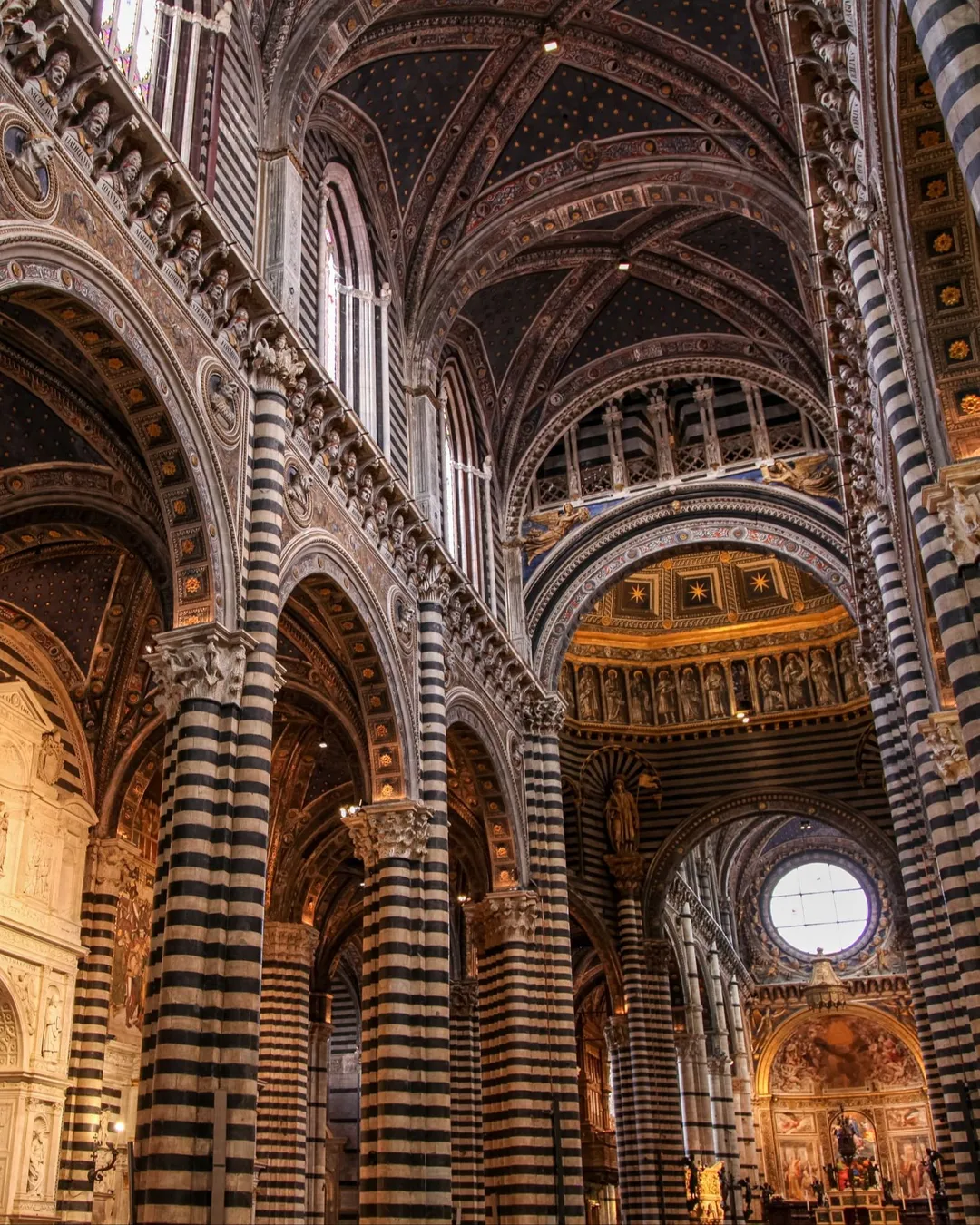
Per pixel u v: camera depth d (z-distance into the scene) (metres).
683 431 35.97
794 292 32.12
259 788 16.53
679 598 46.31
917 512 15.58
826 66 17.69
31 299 15.26
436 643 25.14
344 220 26.69
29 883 23.20
